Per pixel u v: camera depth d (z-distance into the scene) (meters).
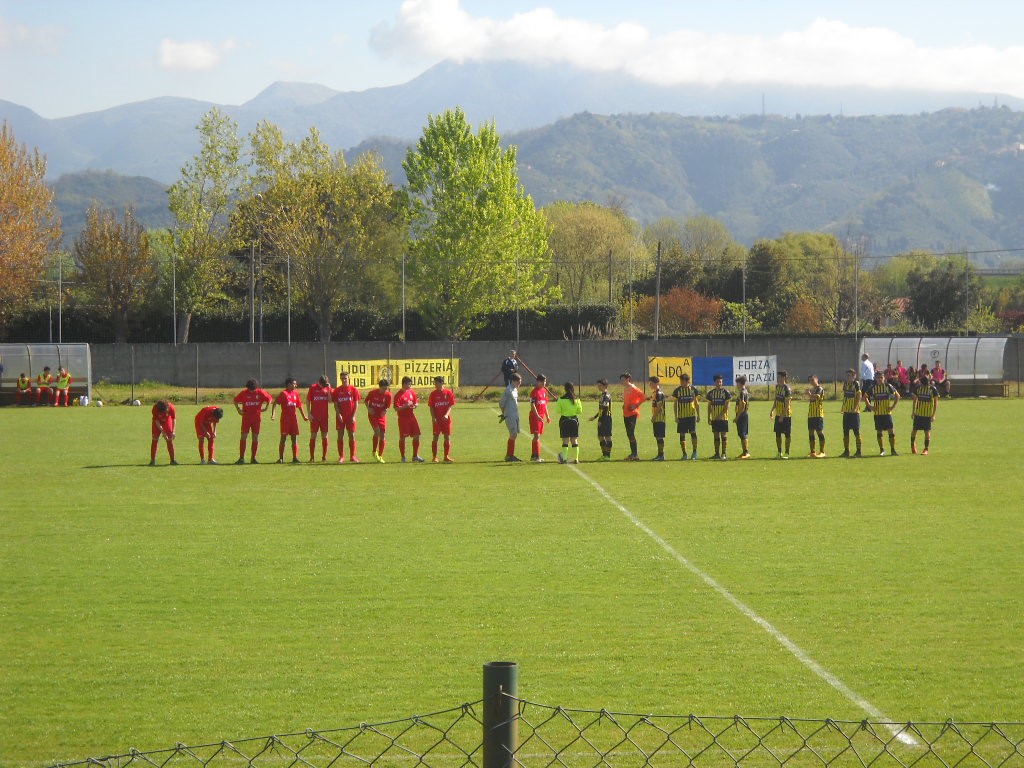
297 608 15.39
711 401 34.56
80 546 20.09
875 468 31.88
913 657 12.95
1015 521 22.47
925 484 28.27
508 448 34.47
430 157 88.50
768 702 11.43
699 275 108.12
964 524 22.11
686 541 20.34
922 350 70.25
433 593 16.22
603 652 13.18
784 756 10.13
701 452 37.09
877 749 10.30
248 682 12.18
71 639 13.90
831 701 11.46
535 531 21.50
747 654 13.08
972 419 50.31
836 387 67.81
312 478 30.28
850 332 93.62
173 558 18.92
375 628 14.34
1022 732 10.65
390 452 37.72
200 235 88.19
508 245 87.44
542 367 73.81
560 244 113.19
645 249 119.81
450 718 11.11
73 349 64.38
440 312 87.75
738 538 20.61
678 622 14.52
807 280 112.00
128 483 29.23
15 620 14.83
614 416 53.34
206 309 89.75
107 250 86.31
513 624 14.47
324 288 86.88
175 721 11.02
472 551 19.47
